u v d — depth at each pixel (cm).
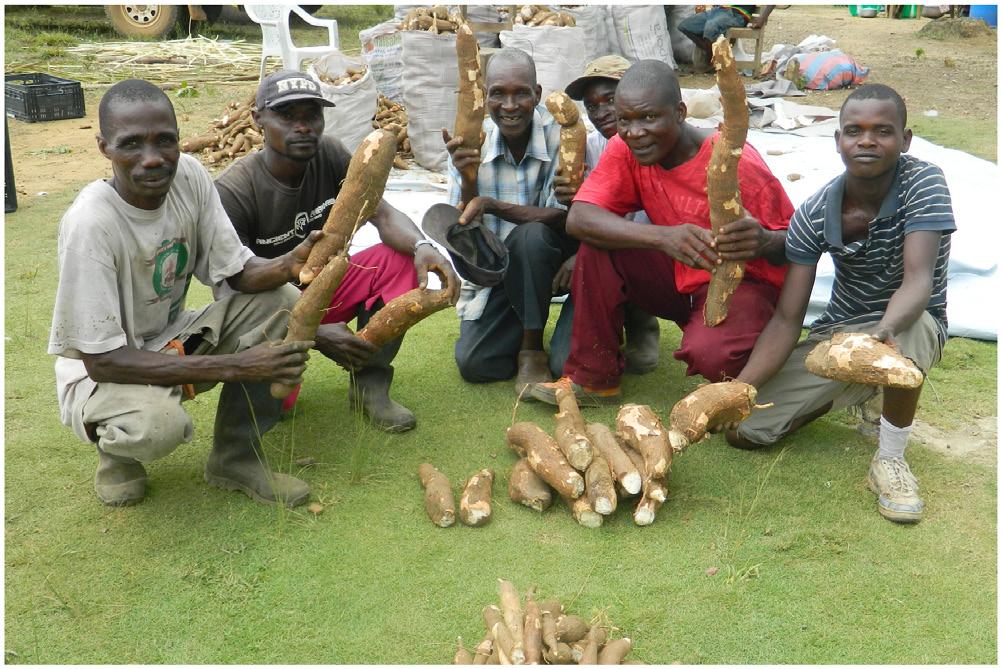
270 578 281
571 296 393
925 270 299
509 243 391
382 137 293
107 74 1127
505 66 378
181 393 300
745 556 291
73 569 285
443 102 742
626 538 301
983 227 547
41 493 326
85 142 843
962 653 250
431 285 516
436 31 759
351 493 327
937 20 1418
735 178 308
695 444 361
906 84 1055
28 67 1131
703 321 354
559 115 377
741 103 291
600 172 371
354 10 1628
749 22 1059
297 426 376
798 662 248
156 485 332
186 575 283
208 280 321
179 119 929
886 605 269
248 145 791
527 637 234
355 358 343
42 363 429
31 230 604
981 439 361
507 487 332
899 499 308
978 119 885
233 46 1282
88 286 277
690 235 329
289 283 332
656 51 997
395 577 282
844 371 285
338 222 298
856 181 307
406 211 626
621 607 268
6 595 273
